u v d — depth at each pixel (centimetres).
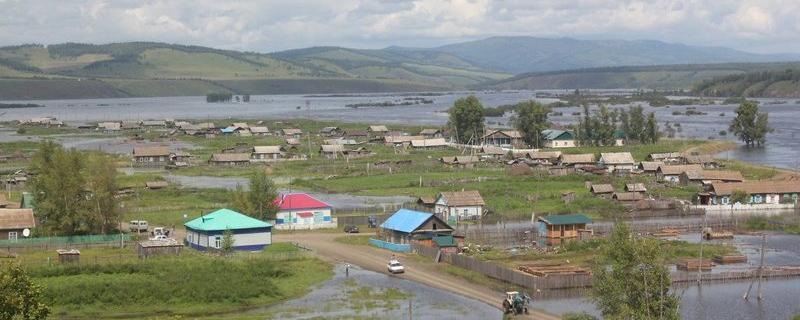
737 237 18800
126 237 17675
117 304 12594
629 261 10325
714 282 14412
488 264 14688
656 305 10069
